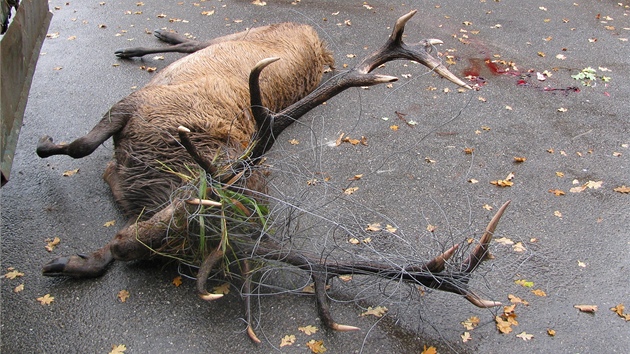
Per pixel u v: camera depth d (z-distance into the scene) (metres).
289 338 3.26
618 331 3.44
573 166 4.90
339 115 5.39
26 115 5.10
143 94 4.01
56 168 4.49
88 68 5.89
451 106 5.64
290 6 7.55
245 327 3.32
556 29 7.39
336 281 3.60
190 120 3.82
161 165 3.67
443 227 4.16
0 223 3.87
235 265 3.48
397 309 3.46
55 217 4.03
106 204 4.16
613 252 4.03
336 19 7.27
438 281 3.13
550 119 5.54
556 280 3.78
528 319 3.48
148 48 6.03
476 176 4.72
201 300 3.45
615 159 5.01
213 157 3.57
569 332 3.42
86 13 7.09
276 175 4.42
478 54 6.65
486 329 3.39
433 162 4.85
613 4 8.26
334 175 4.61
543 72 6.36
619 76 6.39
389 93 5.79
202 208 3.14
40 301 3.41
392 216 4.23
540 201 4.48
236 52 4.87
